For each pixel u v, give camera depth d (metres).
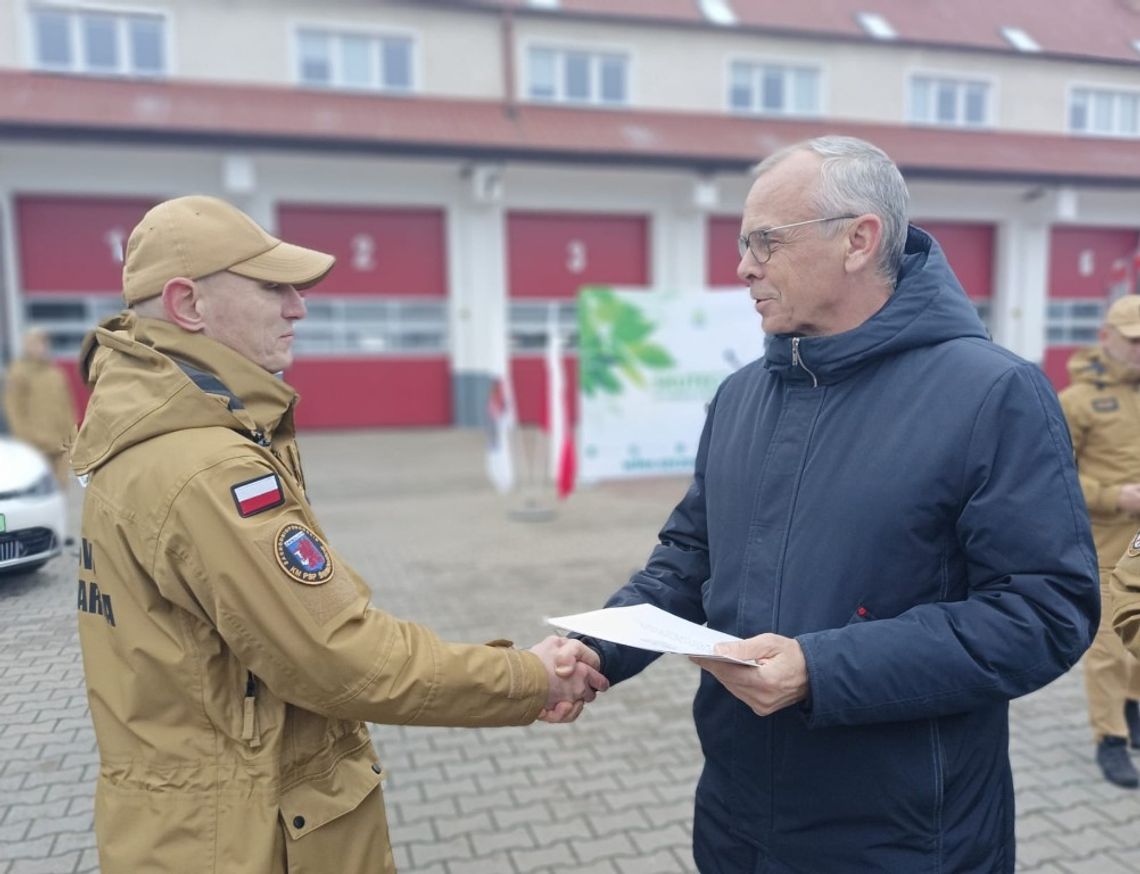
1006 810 1.56
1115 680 3.16
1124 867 2.65
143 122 11.20
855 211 1.44
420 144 12.16
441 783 3.20
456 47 13.21
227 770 1.29
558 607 5.20
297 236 13.00
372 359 13.70
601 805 3.04
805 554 1.47
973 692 1.33
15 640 1.53
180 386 1.27
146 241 1.35
